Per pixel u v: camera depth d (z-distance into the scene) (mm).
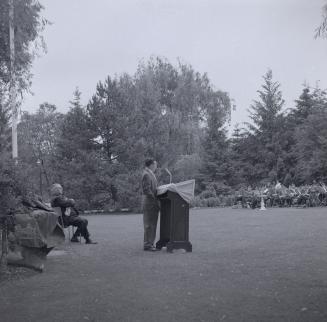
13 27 15578
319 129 49531
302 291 6805
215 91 51500
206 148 51219
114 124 38844
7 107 17297
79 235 14320
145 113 45188
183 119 48594
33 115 68188
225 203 42531
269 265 9000
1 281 8164
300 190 34375
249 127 61562
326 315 5621
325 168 48094
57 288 7531
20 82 16531
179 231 11570
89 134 39062
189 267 9125
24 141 51594
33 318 5859
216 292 6910
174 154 47031
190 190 11641
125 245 13312
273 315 5672
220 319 5578
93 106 39562
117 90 40281
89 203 38250
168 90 50188
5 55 16141
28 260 9320
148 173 12086
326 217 20969
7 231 8984
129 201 37562
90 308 6242
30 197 9227
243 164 59594
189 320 5578
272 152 59375
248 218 22391
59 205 13945
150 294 6918
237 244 12492
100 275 8570
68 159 39469
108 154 39719
